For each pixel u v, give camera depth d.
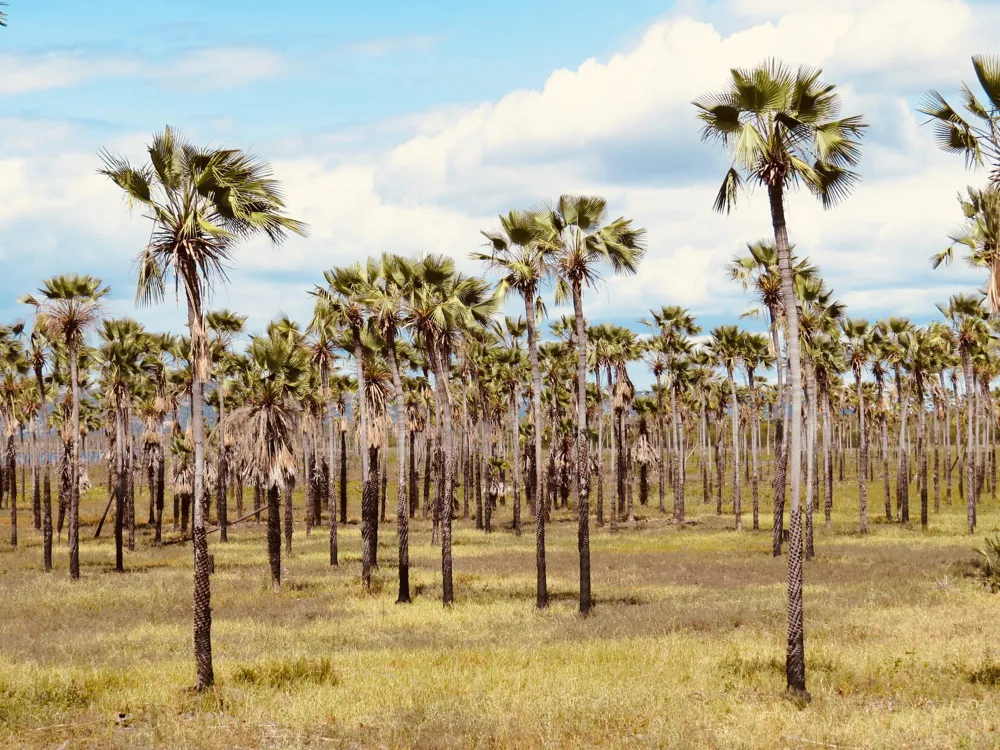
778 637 18.61
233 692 14.64
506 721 12.37
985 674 14.29
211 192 14.71
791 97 13.75
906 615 20.66
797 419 14.04
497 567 37.66
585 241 24.30
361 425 31.28
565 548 47.12
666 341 59.66
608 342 57.72
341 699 14.15
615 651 17.58
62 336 33.56
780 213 14.23
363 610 25.97
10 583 33.06
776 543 39.06
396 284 28.02
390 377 36.19
